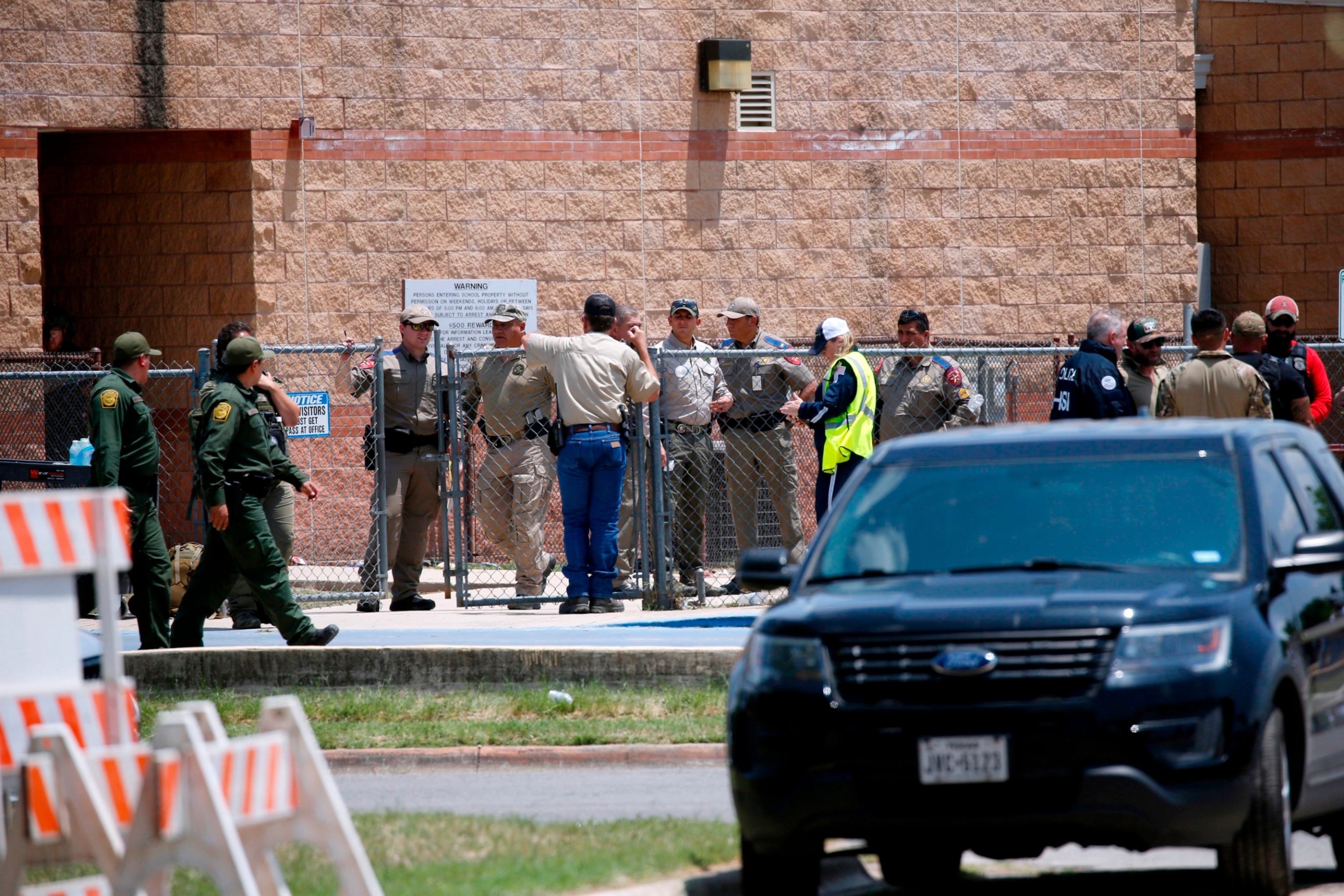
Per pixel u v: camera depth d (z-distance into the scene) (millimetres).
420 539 59719
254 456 46312
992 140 79938
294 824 21188
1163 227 81500
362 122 73875
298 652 45250
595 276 76250
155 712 42031
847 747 24250
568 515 55156
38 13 70125
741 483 57406
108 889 23234
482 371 59125
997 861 30766
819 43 78250
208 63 72125
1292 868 29422
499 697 43156
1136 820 23500
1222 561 26328
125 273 74000
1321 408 55062
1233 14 86375
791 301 78125
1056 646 24031
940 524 28141
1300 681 25391
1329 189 86125
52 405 70125
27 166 70125
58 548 23531
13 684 23422
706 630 50250
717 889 26719
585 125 76062
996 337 80062
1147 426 29438
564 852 27453
